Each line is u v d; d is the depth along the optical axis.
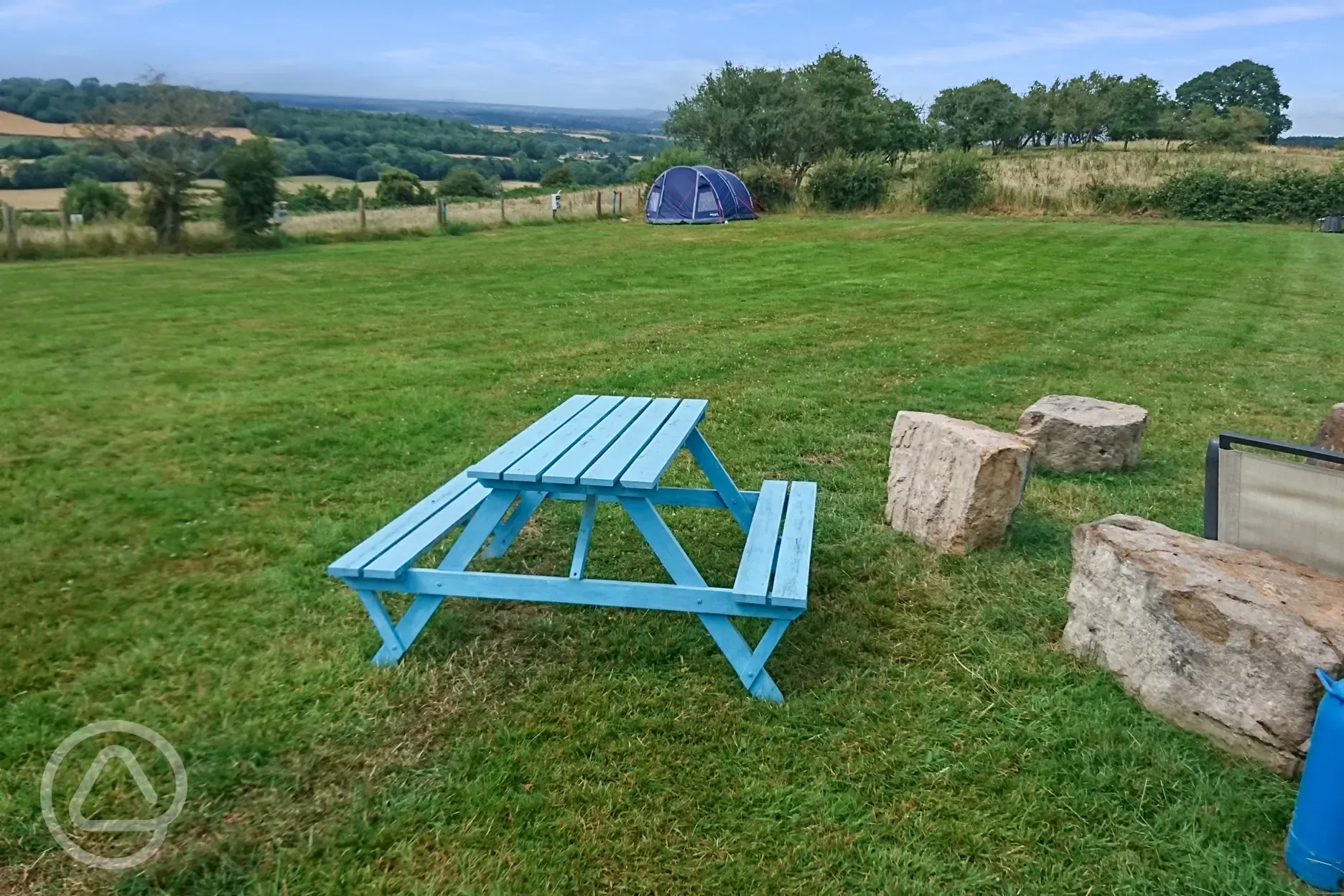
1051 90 65.62
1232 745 2.81
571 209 29.73
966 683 3.22
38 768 2.73
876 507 4.94
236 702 3.07
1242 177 25.67
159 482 5.25
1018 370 8.30
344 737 2.90
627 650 3.42
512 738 2.90
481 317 11.16
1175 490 5.23
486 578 3.19
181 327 10.37
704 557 4.32
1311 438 6.35
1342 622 2.71
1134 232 22.31
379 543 3.32
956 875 2.38
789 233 22.50
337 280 14.62
